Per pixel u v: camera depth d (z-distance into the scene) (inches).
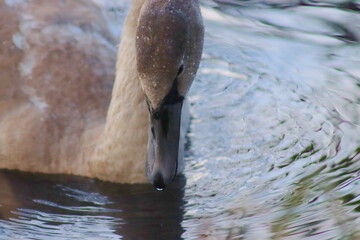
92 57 483.8
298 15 599.5
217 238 376.2
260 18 601.6
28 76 470.0
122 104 428.5
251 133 482.6
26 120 453.7
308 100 513.3
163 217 402.9
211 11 612.7
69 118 454.0
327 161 442.6
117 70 437.7
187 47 360.8
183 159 446.0
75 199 424.8
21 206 418.3
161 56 350.9
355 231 367.2
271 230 377.4
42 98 462.0
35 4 498.6
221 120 498.3
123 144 429.1
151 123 373.4
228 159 456.8
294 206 398.6
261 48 571.5
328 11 597.6
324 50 560.7
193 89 533.0
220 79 543.8
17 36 482.9
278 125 489.7
